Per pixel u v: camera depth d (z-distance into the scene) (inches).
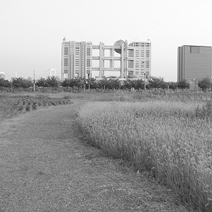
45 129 469.4
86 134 389.7
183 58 6250.0
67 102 1194.0
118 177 216.4
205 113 441.4
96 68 5536.4
